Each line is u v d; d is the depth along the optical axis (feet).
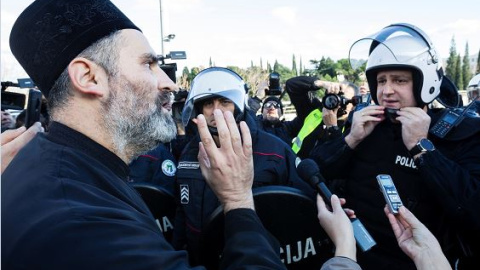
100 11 3.02
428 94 5.35
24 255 2.11
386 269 5.42
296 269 4.57
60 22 2.91
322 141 9.80
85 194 2.48
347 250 3.47
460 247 5.15
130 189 3.15
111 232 2.25
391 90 5.42
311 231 4.51
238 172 3.34
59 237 2.13
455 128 5.22
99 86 2.93
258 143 6.40
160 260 2.29
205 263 4.42
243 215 3.21
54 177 2.51
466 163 5.05
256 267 2.65
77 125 2.95
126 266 2.17
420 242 4.04
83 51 2.91
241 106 6.32
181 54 12.55
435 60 5.27
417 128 5.04
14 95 7.59
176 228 6.10
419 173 5.26
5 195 2.50
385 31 5.57
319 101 10.89
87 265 2.11
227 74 6.63
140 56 3.11
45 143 2.83
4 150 3.62
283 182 6.20
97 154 2.92
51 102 3.01
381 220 5.50
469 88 17.24
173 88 3.36
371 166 5.77
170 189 7.96
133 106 3.03
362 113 5.79
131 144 3.17
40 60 2.94
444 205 4.76
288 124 13.30
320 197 4.27
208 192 5.80
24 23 3.00
